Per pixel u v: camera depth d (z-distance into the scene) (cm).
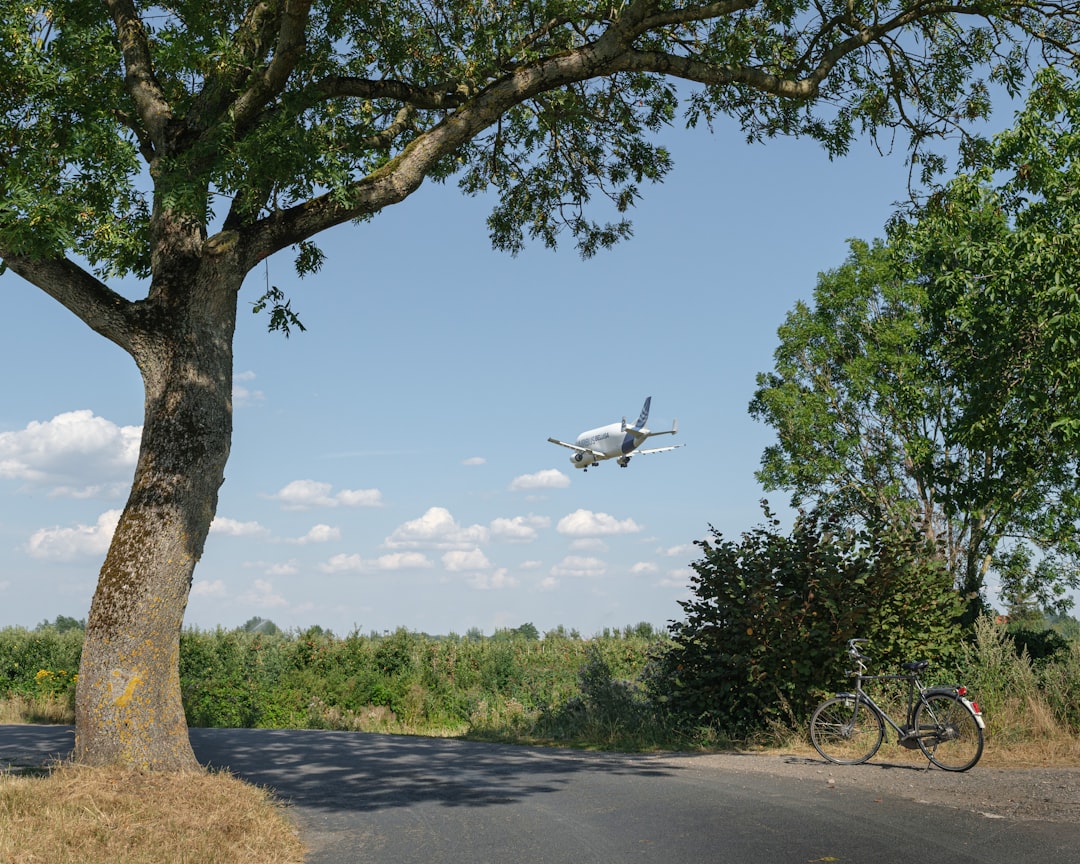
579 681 1596
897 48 1410
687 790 836
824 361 2439
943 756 980
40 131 1047
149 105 1062
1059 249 1501
